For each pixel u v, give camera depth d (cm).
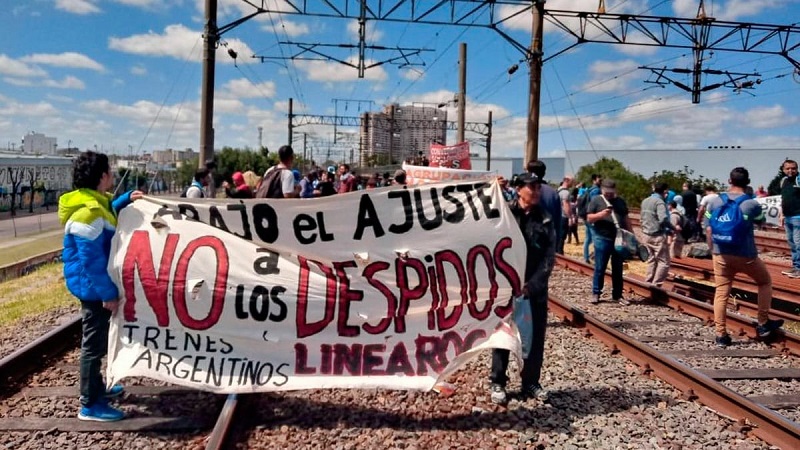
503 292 513
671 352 695
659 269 1007
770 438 457
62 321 828
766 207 2498
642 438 459
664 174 4216
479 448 434
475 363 622
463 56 2869
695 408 518
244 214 509
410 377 492
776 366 654
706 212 745
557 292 1056
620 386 568
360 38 1966
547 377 587
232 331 492
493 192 522
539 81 1712
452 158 1714
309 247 511
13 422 464
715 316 734
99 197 474
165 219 501
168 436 449
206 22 1494
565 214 1421
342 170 1598
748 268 710
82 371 463
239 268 498
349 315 504
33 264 1538
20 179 3872
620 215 937
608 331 706
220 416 445
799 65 1828
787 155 5300
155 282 487
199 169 994
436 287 513
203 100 1500
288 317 498
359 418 479
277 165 809
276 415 484
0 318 869
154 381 555
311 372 490
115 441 439
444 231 518
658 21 1725
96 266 455
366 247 513
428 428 464
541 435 456
